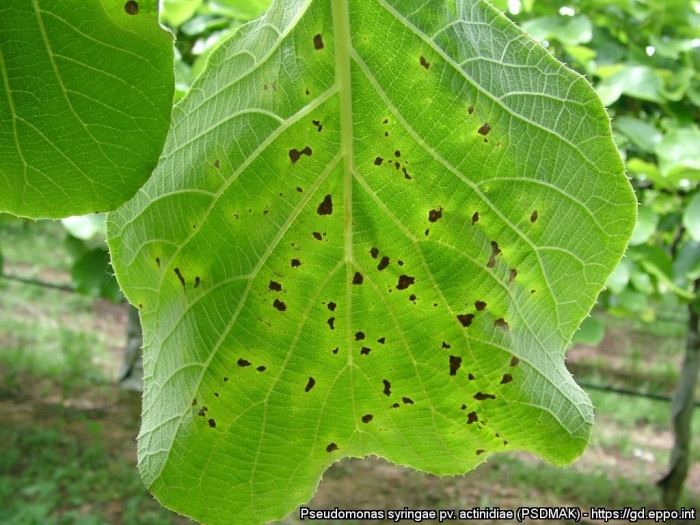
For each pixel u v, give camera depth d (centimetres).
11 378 135
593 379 182
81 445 111
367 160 23
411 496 108
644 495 113
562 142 23
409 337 24
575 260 23
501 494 110
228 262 24
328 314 24
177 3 55
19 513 87
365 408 25
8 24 20
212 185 23
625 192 23
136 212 25
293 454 26
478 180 23
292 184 23
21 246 270
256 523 26
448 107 22
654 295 98
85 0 19
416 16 22
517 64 23
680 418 98
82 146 21
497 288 24
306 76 23
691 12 63
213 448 25
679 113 60
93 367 150
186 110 24
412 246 24
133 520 91
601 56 68
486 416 25
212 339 24
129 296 25
